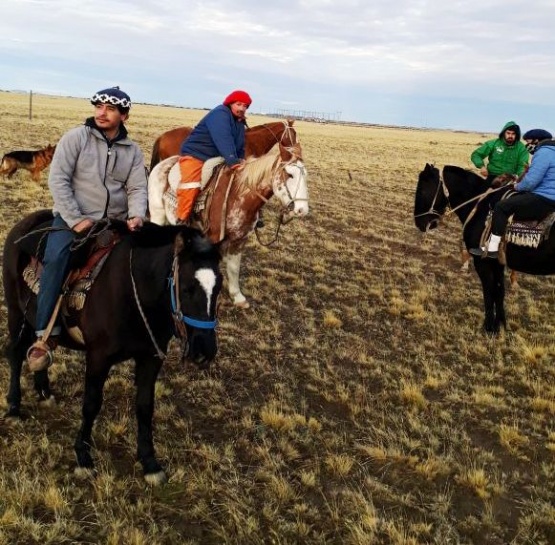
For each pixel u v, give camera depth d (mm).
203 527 3898
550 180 6676
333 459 4715
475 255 7496
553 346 7230
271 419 5203
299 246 11414
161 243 3680
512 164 8273
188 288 3369
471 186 7910
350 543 3895
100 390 3998
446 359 6996
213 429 5090
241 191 7098
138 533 3635
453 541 4004
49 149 14961
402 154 36875
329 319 7711
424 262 11273
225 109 7277
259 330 7223
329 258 10797
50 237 3980
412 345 7281
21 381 5355
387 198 17891
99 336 3809
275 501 4191
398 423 5465
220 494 4211
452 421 5547
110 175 4113
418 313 8227
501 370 6695
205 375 5988
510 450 5109
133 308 3691
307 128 66250
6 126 27047
